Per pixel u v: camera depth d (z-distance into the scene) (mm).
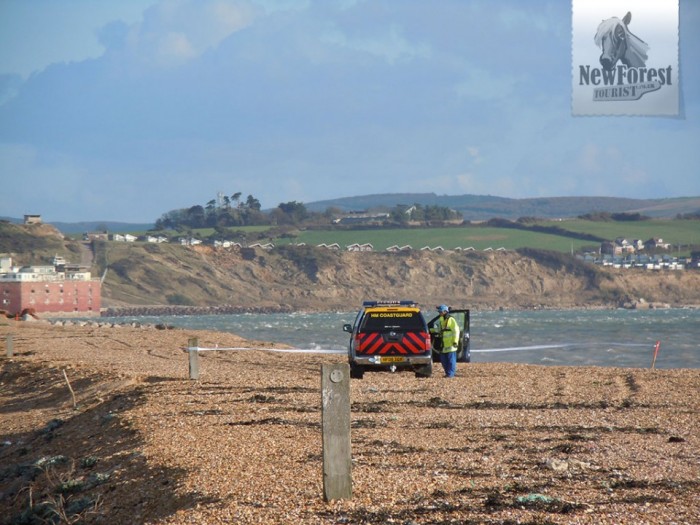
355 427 47219
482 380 77562
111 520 33312
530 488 31297
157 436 45781
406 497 30203
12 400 79125
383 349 79375
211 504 30781
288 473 34719
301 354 128625
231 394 63812
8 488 43750
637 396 63062
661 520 26859
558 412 53844
